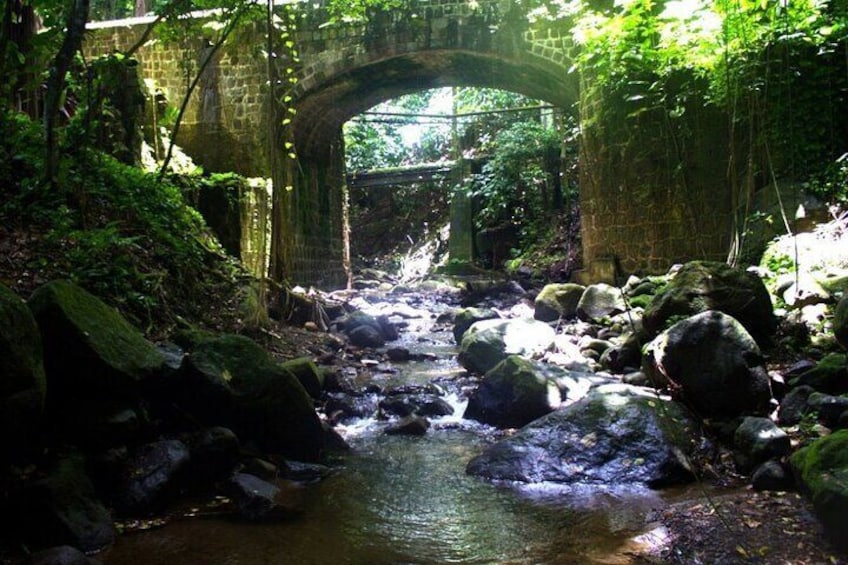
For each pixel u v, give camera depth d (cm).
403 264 2806
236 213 1096
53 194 709
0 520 367
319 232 1603
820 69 905
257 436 517
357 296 1579
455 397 721
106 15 2045
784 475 422
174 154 1184
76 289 462
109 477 421
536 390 614
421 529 405
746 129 1048
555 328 952
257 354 527
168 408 493
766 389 520
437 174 2488
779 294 725
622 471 473
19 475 383
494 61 1330
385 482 488
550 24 1253
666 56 958
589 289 956
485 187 2203
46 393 404
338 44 1320
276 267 1116
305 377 662
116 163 875
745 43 819
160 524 406
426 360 910
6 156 730
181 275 786
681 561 346
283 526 409
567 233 1911
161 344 551
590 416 517
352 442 586
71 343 422
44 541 364
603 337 849
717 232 1098
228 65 1349
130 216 788
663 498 437
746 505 395
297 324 1007
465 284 1695
